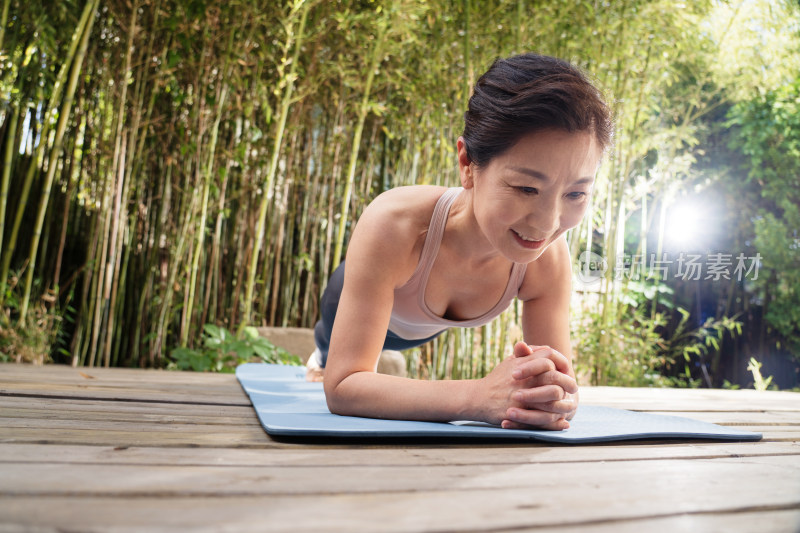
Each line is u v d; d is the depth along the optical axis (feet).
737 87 17.08
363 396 4.25
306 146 14.66
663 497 2.62
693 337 20.52
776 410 7.38
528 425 4.00
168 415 4.58
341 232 12.59
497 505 2.38
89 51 11.89
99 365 12.25
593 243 18.13
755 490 2.81
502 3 12.00
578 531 2.11
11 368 8.35
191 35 11.75
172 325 13.32
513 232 3.60
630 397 8.75
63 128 10.56
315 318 14.94
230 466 2.89
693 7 14.03
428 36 12.92
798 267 18.19
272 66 13.12
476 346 14.14
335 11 12.28
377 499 2.40
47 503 2.17
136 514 2.08
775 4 16.16
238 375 8.04
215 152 12.91
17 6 10.46
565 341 4.90
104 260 11.44
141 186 12.73
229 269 14.19
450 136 13.41
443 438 3.85
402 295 4.80
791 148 18.08
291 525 2.03
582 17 12.62
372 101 13.03
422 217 4.52
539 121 3.30
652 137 16.22
